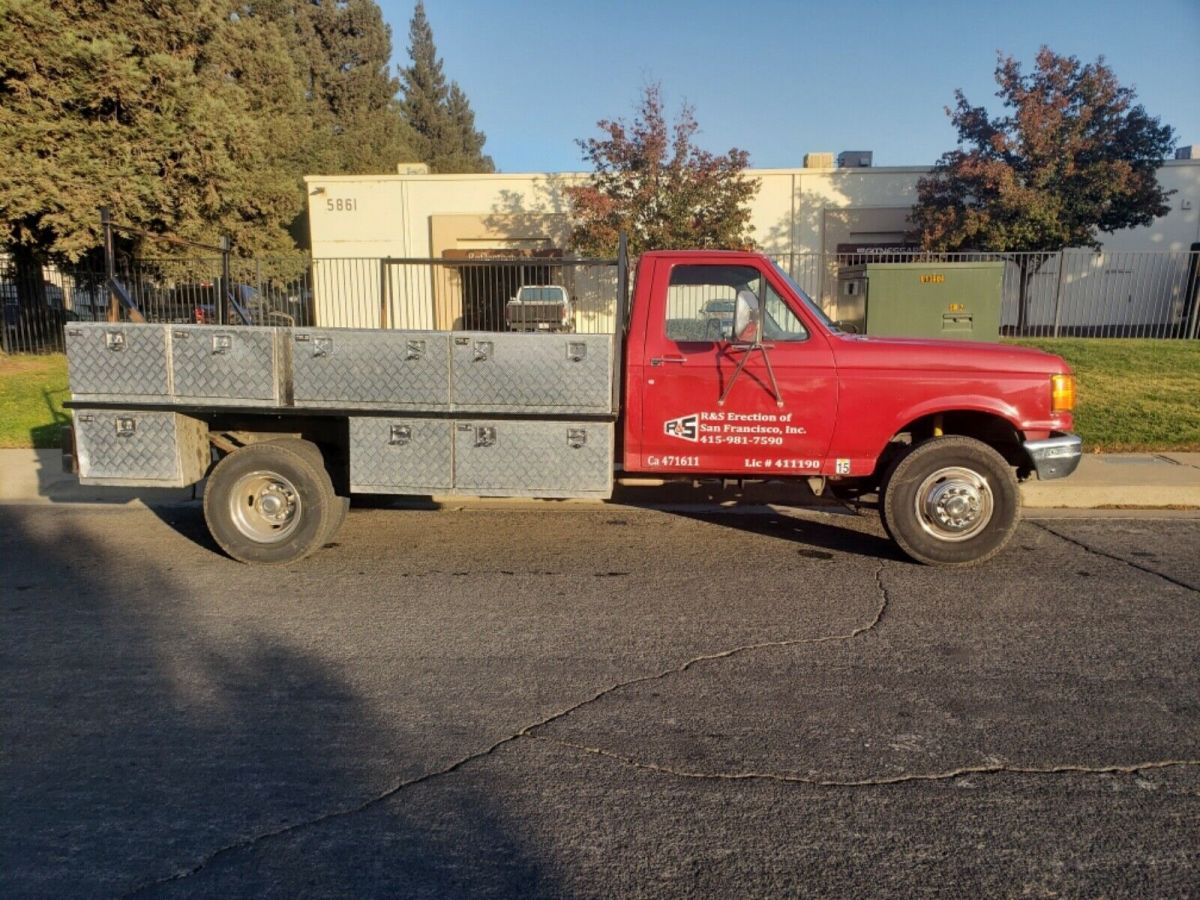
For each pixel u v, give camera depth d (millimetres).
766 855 3168
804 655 4984
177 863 3117
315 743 3986
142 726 4145
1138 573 6512
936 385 6406
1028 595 6008
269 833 3299
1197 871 3074
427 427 6449
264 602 5887
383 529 7840
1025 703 4371
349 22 53438
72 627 5414
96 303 18562
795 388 6441
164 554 7039
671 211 21234
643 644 5152
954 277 12445
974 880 3027
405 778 3686
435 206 26625
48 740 4016
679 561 6855
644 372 6512
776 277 6535
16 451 10859
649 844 3234
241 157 19469
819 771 3738
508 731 4098
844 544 7348
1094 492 8828
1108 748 3926
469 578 6422
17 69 16234
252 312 16297
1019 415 6422
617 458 6797
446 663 4883
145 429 6566
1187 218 25625
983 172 21844
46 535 7633
